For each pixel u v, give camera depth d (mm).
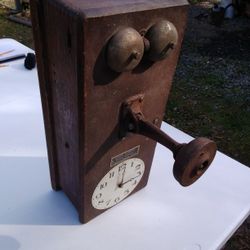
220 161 1008
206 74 2781
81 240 754
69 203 835
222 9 3709
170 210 841
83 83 562
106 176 743
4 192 847
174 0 610
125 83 625
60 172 817
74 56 556
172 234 784
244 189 921
